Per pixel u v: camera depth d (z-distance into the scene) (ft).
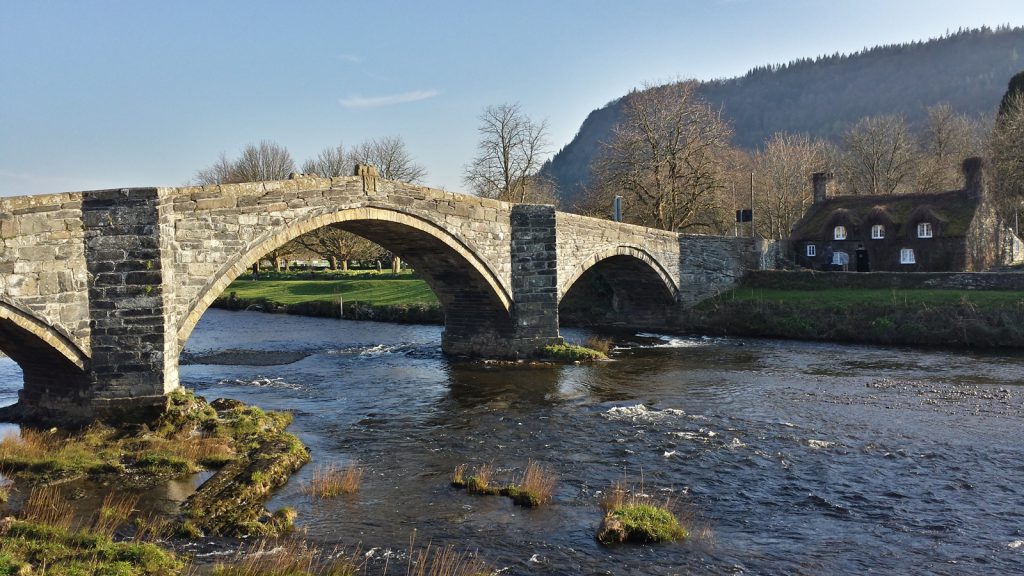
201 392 89.10
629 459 59.00
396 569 38.11
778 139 306.55
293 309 197.47
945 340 119.14
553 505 48.42
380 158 240.94
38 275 60.44
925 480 53.26
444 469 56.54
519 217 110.93
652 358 113.39
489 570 38.06
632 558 39.93
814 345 124.98
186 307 69.05
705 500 49.52
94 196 63.72
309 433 68.33
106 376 64.39
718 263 160.15
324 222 81.35
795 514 46.96
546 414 75.72
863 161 250.98
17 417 69.72
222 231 71.72
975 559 40.04
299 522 45.06
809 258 187.21
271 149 275.80
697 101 190.08
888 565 39.29
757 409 76.79
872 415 73.31
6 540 37.52
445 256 103.81
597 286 168.76
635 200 190.19
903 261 172.14
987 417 71.87
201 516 44.50
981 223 169.27
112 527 42.98
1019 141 179.63
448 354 118.11
